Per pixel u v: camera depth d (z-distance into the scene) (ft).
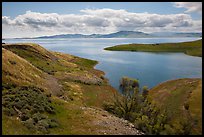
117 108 178.29
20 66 224.12
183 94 211.82
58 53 495.82
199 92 204.03
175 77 337.93
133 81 277.64
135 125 142.41
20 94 156.35
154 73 371.76
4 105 132.77
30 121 116.98
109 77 348.59
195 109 172.14
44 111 141.69
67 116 145.28
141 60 543.80
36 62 355.97
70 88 245.65
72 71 336.08
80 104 196.85
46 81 236.02
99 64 479.41
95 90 256.93
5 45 386.73
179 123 137.28
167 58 581.12
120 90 273.33
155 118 145.18
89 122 138.21
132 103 172.96
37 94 166.30
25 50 394.32
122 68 426.51
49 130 116.16
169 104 193.98
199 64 463.83
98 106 205.05
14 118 119.14
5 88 167.73
